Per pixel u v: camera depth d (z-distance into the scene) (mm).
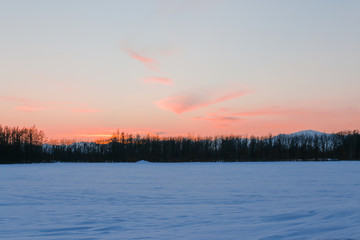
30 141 123875
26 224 12805
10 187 28531
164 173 51281
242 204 17969
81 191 25156
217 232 11133
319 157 150625
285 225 12086
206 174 47906
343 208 15711
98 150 152750
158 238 10344
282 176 41938
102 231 11531
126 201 19578
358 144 147375
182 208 16719
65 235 10938
